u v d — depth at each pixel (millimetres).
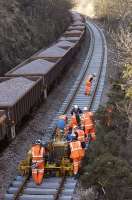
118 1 134625
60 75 72312
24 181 36156
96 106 58156
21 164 37844
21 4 93250
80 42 102250
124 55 65750
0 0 81125
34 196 34094
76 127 43625
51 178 37594
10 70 63844
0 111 41438
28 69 60531
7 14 78188
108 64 88125
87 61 92438
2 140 42938
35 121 51344
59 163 37938
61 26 119062
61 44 89625
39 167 36656
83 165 37312
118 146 40188
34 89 51719
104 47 112000
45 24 101438
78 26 129500
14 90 48750
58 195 33906
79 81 73688
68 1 137500
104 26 157250
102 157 32281
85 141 43344
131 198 30234
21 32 80625
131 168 32312
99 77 75625
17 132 46719
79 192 34375
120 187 29703
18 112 44812
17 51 73312
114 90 54156
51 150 38500
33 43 85500
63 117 47906
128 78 52875
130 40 54938
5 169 38312
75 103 60062
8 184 36031
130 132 44531
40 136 47406
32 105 50938
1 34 69500
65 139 41375
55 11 113875
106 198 30531
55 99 61875
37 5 101375
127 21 107250
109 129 45406
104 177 30094
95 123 47219
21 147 43344
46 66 63656
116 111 46938
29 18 92062
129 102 47156
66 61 76938
